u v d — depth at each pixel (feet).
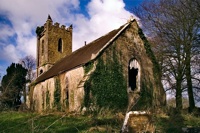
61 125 39.60
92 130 35.47
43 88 92.17
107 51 68.23
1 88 78.48
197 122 45.19
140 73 73.15
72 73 72.54
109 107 63.98
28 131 33.30
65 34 131.44
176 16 69.87
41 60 129.59
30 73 177.68
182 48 71.56
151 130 28.99
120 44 71.36
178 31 71.36
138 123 28.94
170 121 43.24
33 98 102.83
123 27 73.26
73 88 70.59
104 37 82.94
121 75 69.05
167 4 71.97
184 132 32.37
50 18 126.82
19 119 48.26
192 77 72.28
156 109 62.03
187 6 65.05
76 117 49.39
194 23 67.82
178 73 73.51
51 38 125.18
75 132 34.91
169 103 82.79
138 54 74.79
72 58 90.38
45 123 40.57
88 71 65.05
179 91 72.59
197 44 68.44
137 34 76.38
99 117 48.73
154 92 74.64
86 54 75.82
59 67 92.99
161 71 77.61
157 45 75.51
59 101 79.10
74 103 67.72
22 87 130.52
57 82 81.30
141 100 70.54
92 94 62.54
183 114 53.98
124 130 28.58
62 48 128.88
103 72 65.87
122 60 70.54
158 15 75.41
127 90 69.00
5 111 59.72
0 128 39.78
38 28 136.56
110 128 33.94
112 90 66.08
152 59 77.46
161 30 74.38
